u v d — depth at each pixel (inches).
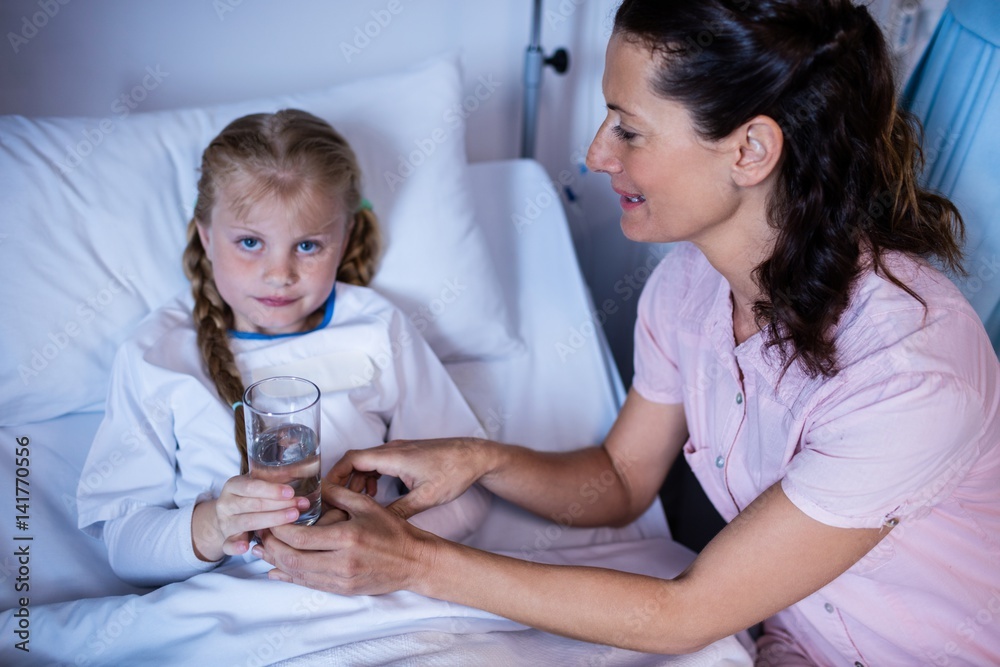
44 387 44.8
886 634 37.0
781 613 42.4
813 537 31.8
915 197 33.7
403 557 34.6
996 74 41.0
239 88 62.1
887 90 31.1
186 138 50.5
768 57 28.5
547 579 35.0
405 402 48.5
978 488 33.4
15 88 55.1
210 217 43.3
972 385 30.2
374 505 35.8
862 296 32.4
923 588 35.4
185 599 35.8
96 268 46.3
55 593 40.1
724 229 34.3
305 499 34.4
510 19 69.1
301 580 35.1
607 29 42.0
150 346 42.6
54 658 36.2
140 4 55.9
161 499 41.1
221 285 43.5
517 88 72.7
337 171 43.5
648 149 31.9
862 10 30.5
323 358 46.0
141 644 35.9
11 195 44.6
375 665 33.7
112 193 47.3
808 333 32.6
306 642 34.2
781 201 32.2
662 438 46.6
